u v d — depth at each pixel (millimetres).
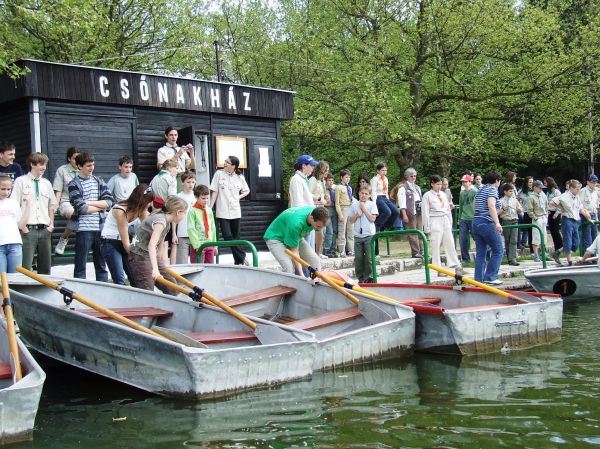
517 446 4402
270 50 22703
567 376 6180
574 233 14219
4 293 5617
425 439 4559
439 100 22234
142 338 5598
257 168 14383
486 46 20750
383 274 12398
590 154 25328
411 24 21156
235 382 5660
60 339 6215
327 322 7113
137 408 5359
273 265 12039
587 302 10641
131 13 20453
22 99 11406
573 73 20984
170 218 7230
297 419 5023
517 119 23188
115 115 12273
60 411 5332
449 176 26391
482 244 10656
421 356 7121
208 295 6793
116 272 8031
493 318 7246
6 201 7297
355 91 21078
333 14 21609
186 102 13102
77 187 8375
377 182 13219
